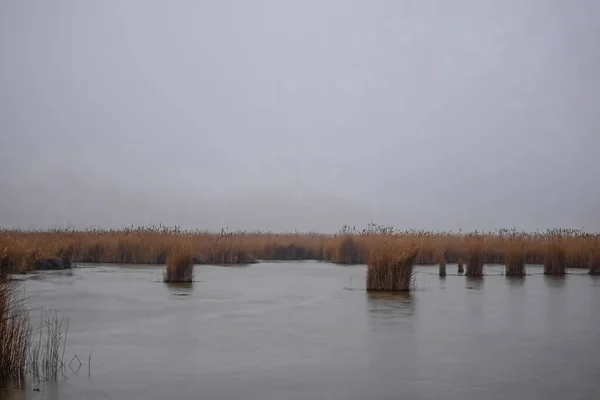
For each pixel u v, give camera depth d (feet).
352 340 44.78
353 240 155.22
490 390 32.07
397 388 32.24
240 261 150.92
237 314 57.16
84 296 69.51
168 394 30.81
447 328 50.01
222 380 33.50
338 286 85.40
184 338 45.19
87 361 37.68
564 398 30.83
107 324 51.01
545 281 94.43
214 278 98.78
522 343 44.04
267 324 51.62
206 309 60.34
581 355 40.22
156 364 37.01
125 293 73.15
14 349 34.53
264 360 38.29
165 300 67.05
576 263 133.69
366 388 32.22
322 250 173.78
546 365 37.50
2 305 34.22
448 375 34.91
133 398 30.07
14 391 31.04
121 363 37.19
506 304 65.21
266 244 177.27
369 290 79.10
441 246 145.79
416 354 40.24
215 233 191.31
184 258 89.04
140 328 49.29
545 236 151.02
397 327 50.42
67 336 45.68
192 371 35.40
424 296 72.49
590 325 51.83
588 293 76.38
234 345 42.78
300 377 34.27
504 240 149.59
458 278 100.01
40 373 34.68
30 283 84.38
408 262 79.30
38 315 54.75
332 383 33.09
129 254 139.74
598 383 33.53
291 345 42.93
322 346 42.57
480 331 48.78
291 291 77.87
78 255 143.02
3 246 84.74
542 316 56.90
